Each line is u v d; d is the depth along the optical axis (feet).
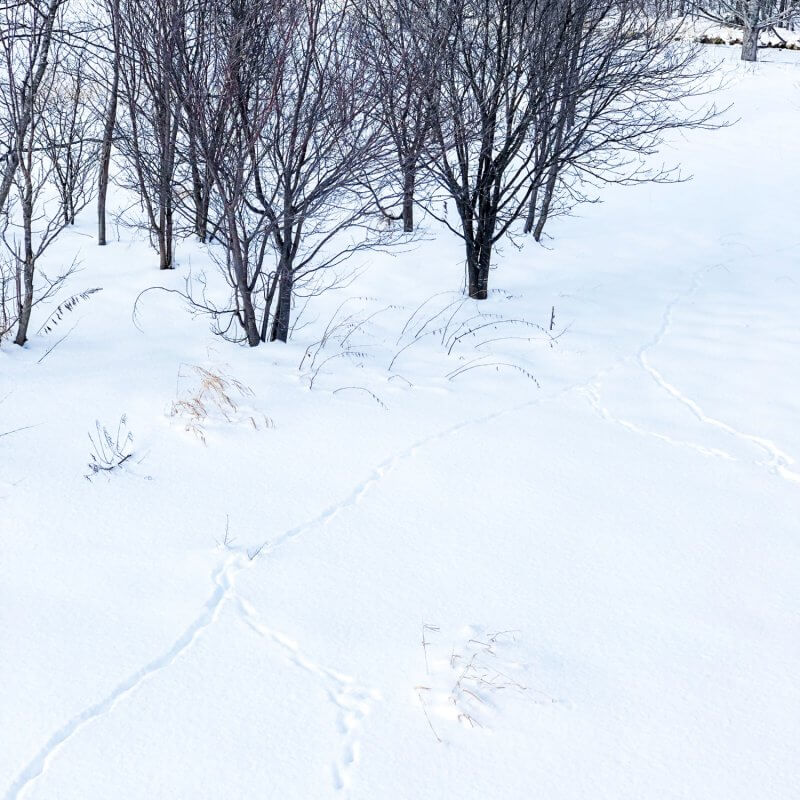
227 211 19.84
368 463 17.07
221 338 22.03
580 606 13.17
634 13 25.84
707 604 13.37
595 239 34.65
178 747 10.34
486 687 11.37
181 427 17.61
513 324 25.36
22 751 10.12
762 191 41.55
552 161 25.34
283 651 11.96
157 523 14.61
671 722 10.99
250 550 14.10
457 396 20.45
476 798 9.83
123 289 24.48
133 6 19.81
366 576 13.65
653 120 28.50
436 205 35.65
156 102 21.42
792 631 12.81
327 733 10.64
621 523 15.51
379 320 24.75
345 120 19.66
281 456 17.06
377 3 23.25
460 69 23.68
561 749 10.52
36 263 25.99
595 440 18.75
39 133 27.86
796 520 15.92
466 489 16.37
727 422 19.97
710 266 32.17
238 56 18.63
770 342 25.03
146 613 12.50
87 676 11.27
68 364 19.74
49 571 13.23
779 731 10.91
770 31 81.56
